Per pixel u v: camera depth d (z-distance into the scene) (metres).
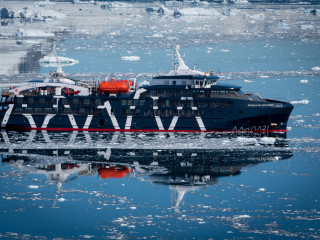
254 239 142.12
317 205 163.00
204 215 156.50
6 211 158.12
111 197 169.12
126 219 153.88
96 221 152.75
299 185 178.75
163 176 187.12
